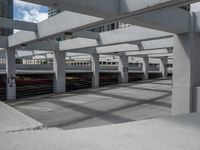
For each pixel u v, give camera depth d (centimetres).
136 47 1919
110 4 703
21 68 2330
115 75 3064
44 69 2491
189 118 420
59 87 2208
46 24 1230
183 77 978
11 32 1828
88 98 1830
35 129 308
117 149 260
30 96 2069
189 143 288
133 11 681
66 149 253
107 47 2269
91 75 2675
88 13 710
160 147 271
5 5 1777
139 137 305
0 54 2552
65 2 616
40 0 602
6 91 1880
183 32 967
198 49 992
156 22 833
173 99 1011
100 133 318
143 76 3450
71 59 3500
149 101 1636
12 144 258
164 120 404
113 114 1252
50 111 1362
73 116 1223
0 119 329
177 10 910
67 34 1133
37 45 1933
